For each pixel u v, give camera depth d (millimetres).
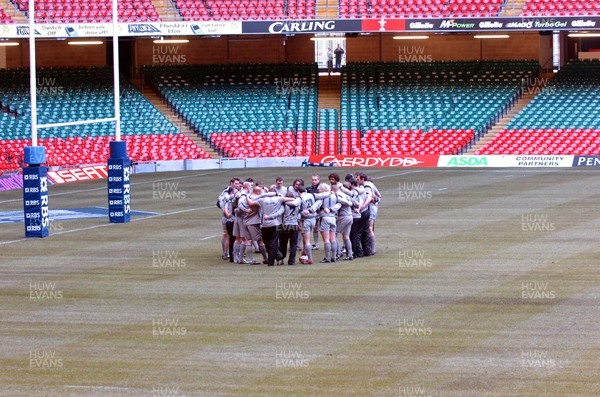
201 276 21297
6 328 16906
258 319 17078
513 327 16047
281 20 53781
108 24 52750
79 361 14781
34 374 14195
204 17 56812
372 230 23578
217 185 43312
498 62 59750
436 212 31422
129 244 26391
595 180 42125
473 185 40656
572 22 53281
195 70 60156
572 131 54375
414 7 57812
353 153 54656
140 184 44906
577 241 24609
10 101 55562
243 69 60312
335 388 13188
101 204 37594
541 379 13352
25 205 28188
